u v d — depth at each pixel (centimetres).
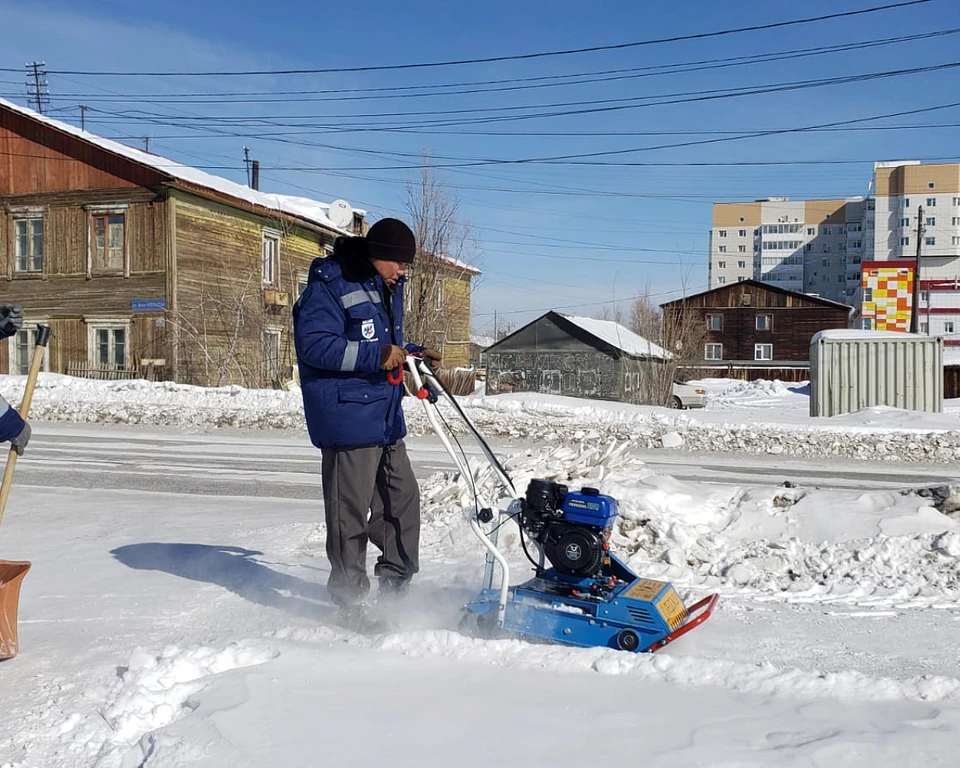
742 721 294
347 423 432
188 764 267
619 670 351
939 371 2080
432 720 296
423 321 2739
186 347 2864
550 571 434
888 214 11669
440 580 547
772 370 6419
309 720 296
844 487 1151
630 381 3538
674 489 678
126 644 418
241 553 635
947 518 615
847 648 423
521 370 3641
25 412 447
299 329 439
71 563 602
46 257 3030
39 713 334
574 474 718
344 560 439
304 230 3475
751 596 531
